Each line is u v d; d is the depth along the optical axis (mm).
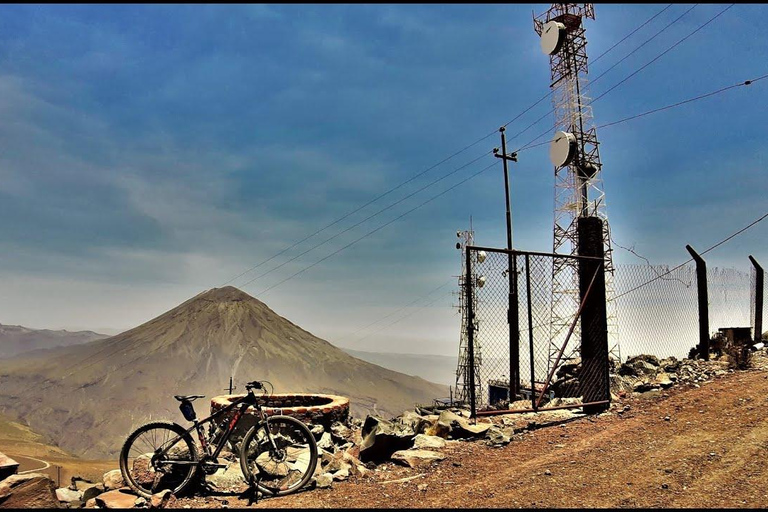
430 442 6801
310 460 5340
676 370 10680
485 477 5469
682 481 4992
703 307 11922
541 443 6793
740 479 4914
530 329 8141
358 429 8242
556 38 29219
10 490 4289
